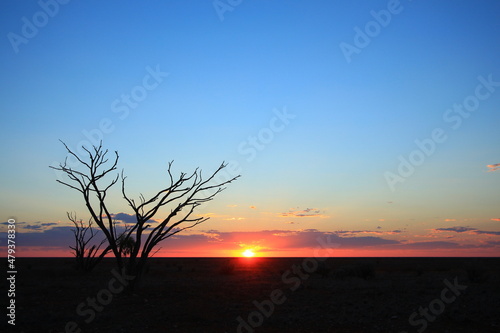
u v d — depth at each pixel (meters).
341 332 12.97
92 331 12.78
